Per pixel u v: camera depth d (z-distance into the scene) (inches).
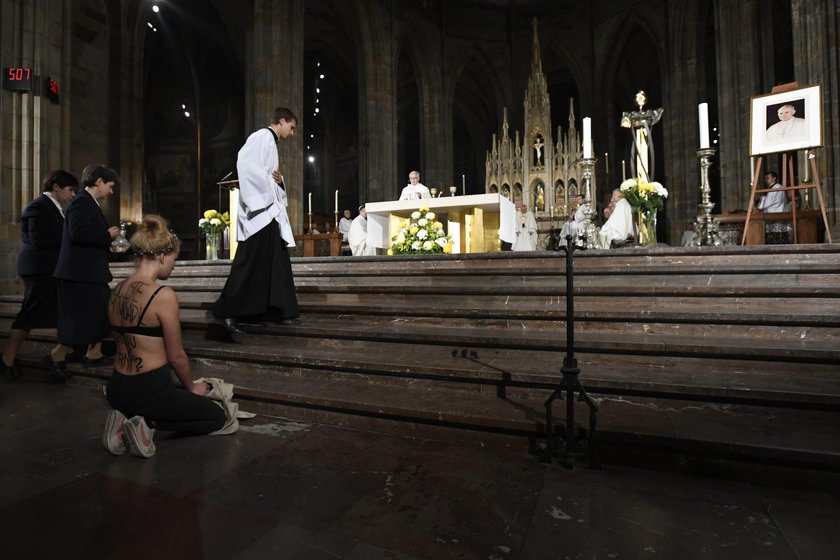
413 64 909.2
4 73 335.0
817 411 100.4
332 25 921.5
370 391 127.3
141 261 107.4
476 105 1165.1
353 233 477.1
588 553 66.0
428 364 131.0
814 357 114.3
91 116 572.1
